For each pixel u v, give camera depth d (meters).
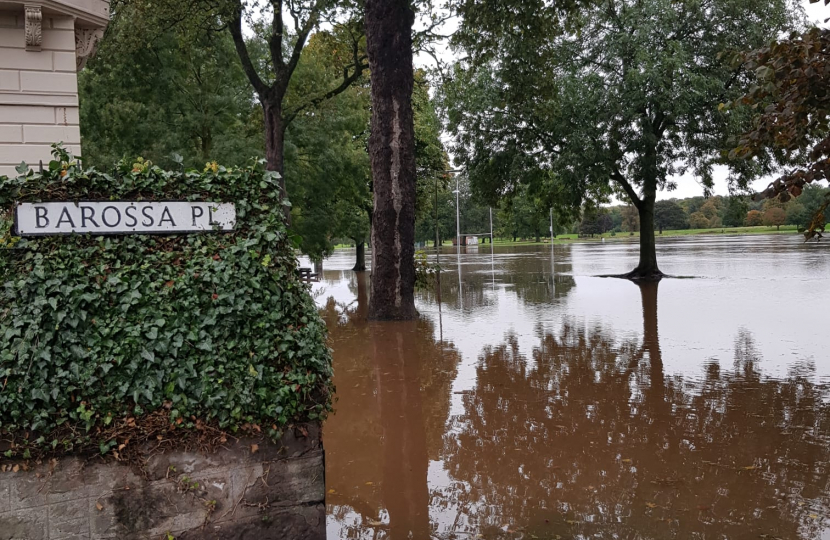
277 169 20.91
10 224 3.75
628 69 25.20
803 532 4.48
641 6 25.64
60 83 7.76
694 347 11.32
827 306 15.91
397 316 15.98
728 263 33.00
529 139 27.48
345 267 48.72
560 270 33.75
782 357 10.30
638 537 4.47
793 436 6.54
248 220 4.22
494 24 17.86
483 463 6.08
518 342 12.45
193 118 23.53
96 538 3.65
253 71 20.64
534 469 5.87
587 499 5.16
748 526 4.59
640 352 11.03
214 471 3.84
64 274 3.73
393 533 4.68
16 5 7.38
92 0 7.96
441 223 87.38
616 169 27.41
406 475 5.86
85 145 20.89
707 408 7.61
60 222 3.84
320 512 4.06
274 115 20.95
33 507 3.55
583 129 25.23
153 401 3.78
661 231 117.25
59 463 3.59
